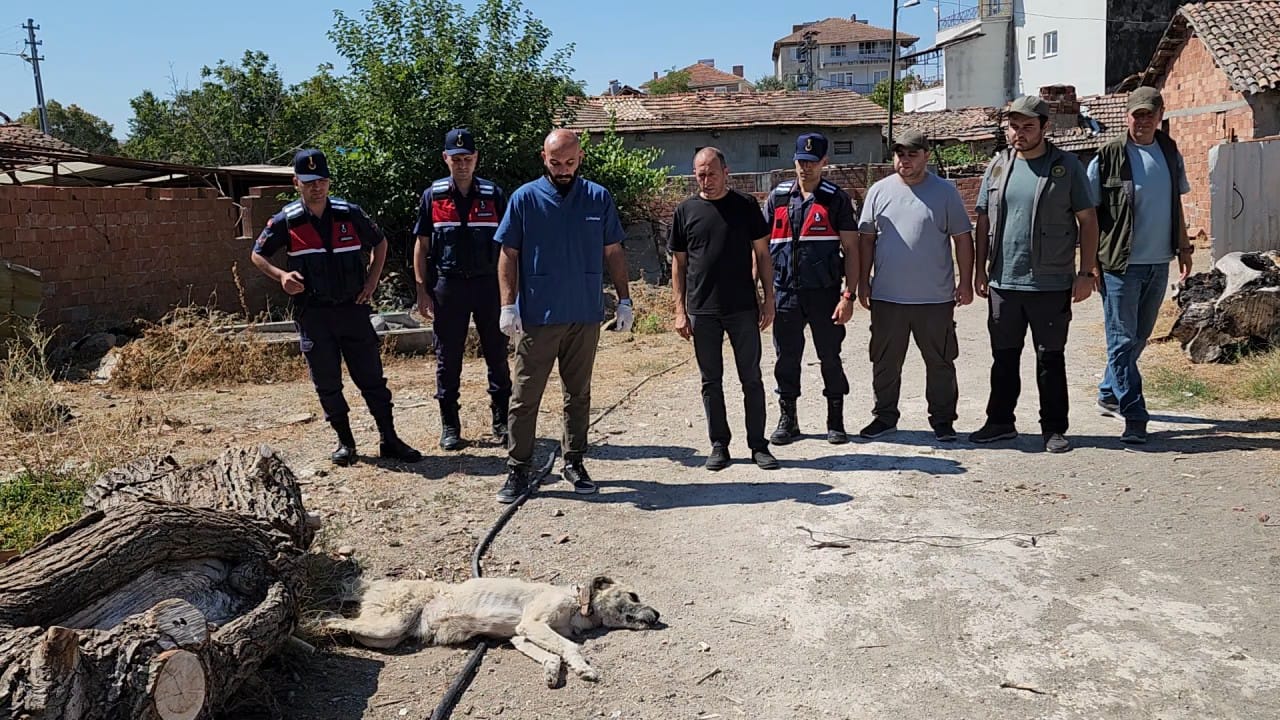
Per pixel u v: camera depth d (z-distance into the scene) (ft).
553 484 20.44
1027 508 17.81
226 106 123.44
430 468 21.74
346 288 21.16
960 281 21.67
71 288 39.40
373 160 49.06
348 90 51.29
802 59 307.99
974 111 118.83
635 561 16.25
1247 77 63.26
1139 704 11.67
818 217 21.63
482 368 35.22
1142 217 20.75
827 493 18.99
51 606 10.55
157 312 43.37
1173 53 74.95
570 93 54.03
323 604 14.39
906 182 21.59
